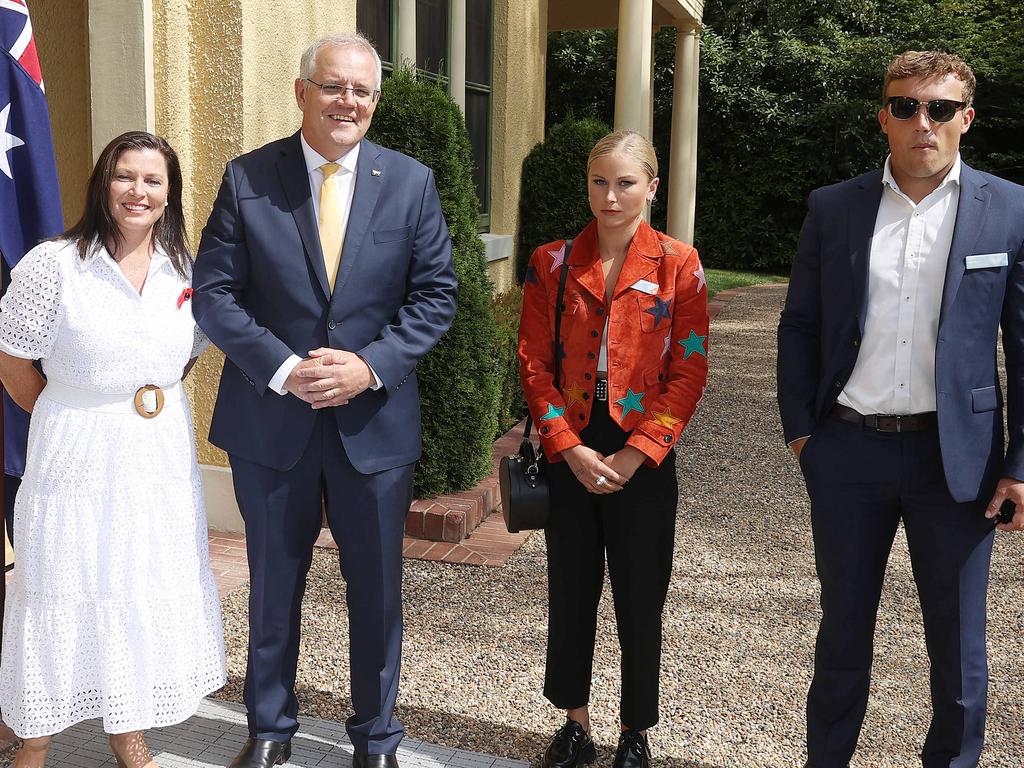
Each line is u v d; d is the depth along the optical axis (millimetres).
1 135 2996
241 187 2867
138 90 4637
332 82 2727
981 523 2553
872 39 21328
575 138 8508
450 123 5277
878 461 2574
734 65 21141
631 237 2854
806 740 3080
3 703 2689
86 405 2639
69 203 5086
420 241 2928
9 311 2590
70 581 2613
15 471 3258
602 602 4359
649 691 2922
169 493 2717
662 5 12617
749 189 21469
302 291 2820
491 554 4879
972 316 2484
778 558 5031
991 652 3932
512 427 6855
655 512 2850
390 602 2951
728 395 9000
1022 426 2471
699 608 4355
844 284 2596
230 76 4762
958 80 2412
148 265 2738
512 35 8258
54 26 4930
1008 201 2496
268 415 2848
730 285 18188
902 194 2541
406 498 2975
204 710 3311
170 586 2709
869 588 2650
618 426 2826
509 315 7156
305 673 3607
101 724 3225
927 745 2682
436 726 3277
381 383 2797
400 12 6633
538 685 3590
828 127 20984
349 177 2879
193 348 2945
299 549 2949
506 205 8383
